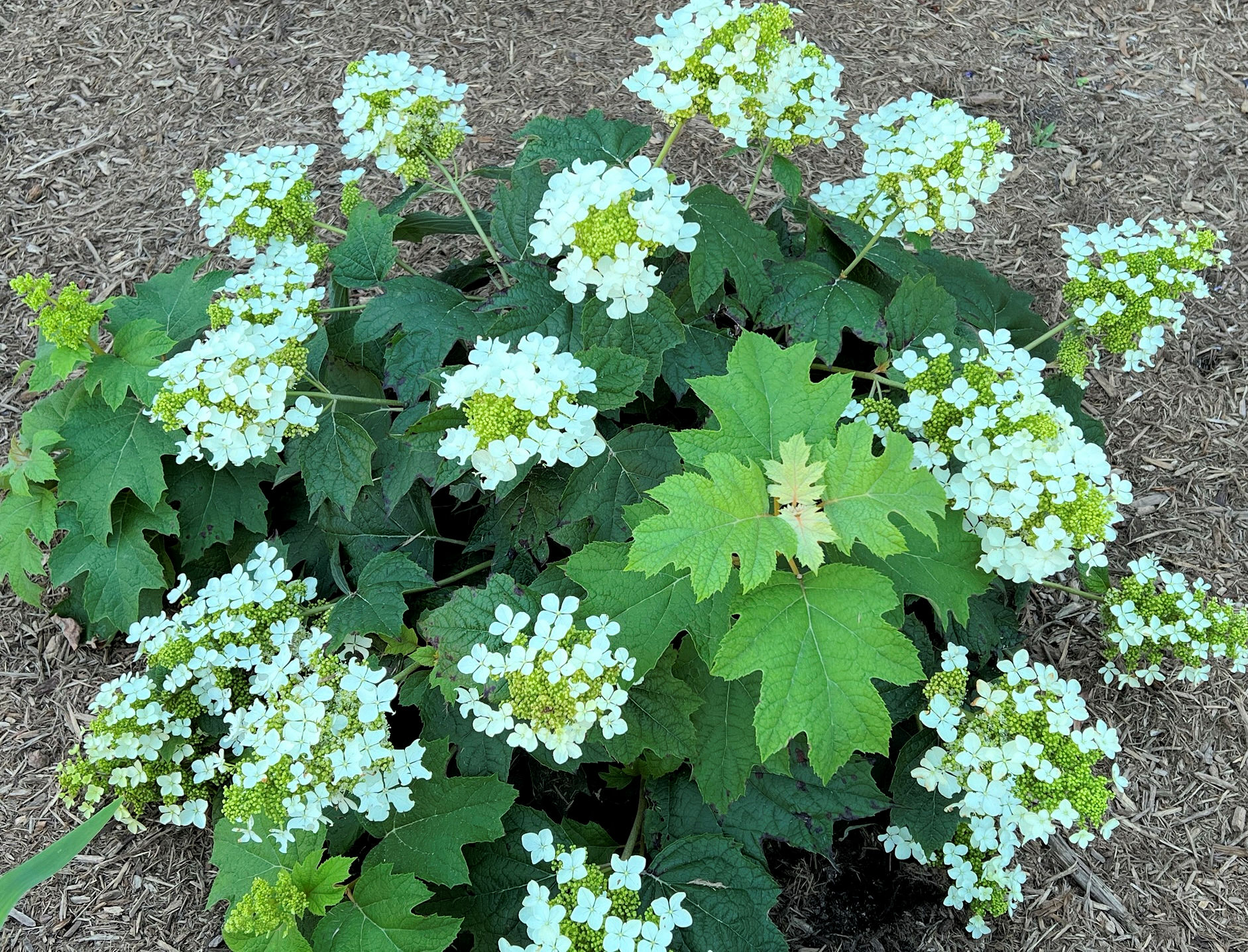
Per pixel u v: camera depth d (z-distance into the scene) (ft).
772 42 2.35
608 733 1.97
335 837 2.36
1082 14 5.65
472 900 2.35
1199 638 2.78
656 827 2.49
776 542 1.84
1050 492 2.14
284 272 2.60
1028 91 5.25
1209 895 3.10
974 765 2.18
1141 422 4.13
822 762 1.82
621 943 1.91
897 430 2.48
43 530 3.01
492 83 5.19
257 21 5.48
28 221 4.59
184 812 2.54
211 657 2.38
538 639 1.94
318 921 2.30
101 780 2.55
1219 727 3.43
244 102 5.11
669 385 2.64
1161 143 5.04
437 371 2.40
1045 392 3.28
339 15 5.51
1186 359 4.31
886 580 1.87
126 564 2.98
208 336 2.56
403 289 2.66
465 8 5.57
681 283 2.81
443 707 2.43
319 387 2.59
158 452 2.88
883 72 5.29
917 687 2.61
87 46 5.35
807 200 3.16
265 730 2.07
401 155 2.78
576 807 2.82
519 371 2.03
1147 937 3.02
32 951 2.86
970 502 2.21
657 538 1.82
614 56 5.34
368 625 2.44
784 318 2.73
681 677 2.36
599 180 2.06
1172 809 3.27
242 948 2.00
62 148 4.90
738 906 2.31
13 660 3.41
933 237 4.64
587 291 2.39
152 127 4.99
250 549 3.21
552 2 5.63
